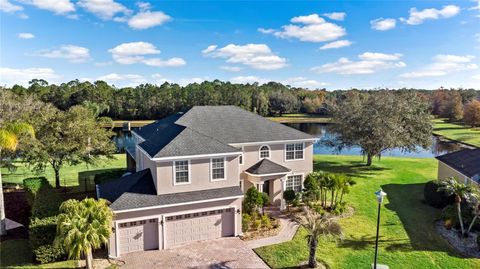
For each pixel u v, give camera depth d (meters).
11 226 19.72
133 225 17.27
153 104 92.69
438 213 22.86
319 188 24.12
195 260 16.45
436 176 33.50
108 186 19.84
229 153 19.44
